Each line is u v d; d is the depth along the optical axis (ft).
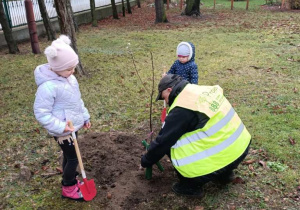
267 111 15.28
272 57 24.73
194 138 8.74
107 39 34.63
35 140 13.35
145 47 30.17
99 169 11.23
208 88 9.09
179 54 13.07
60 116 8.70
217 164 8.70
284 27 37.88
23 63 25.38
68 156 9.34
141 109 16.19
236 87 18.69
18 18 34.37
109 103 16.98
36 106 8.21
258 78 20.08
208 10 58.34
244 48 28.19
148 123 14.67
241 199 9.57
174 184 10.07
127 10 60.85
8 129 14.34
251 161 11.28
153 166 11.37
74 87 8.94
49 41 34.17
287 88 18.10
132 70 22.71
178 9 61.11
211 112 8.63
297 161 11.28
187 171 8.81
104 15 52.54
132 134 13.65
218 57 25.50
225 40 32.12
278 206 9.24
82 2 47.39
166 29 41.04
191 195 9.65
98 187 10.33
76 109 8.98
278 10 54.75
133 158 11.85
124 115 15.55
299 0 54.13
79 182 10.12
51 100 8.30
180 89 9.07
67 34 19.93
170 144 8.91
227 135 8.79
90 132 13.89
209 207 9.32
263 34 34.50
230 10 57.31
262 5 62.08
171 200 9.64
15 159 12.03
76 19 41.39
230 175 10.03
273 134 13.10
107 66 23.85
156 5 45.70
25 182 10.69
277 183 10.19
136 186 10.29
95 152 12.19
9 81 20.92
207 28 40.60
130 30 40.93
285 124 13.89
